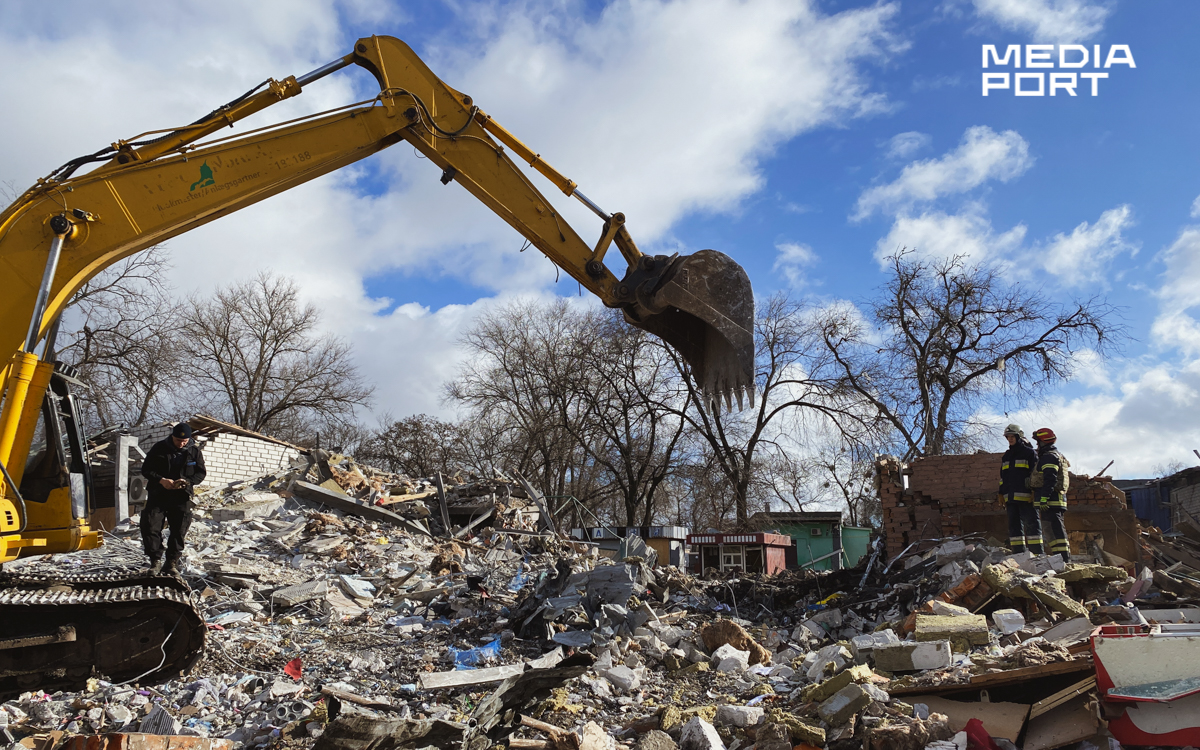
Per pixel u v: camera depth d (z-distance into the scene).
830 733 5.30
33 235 5.32
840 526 33.25
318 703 5.74
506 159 6.44
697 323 6.68
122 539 12.84
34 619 6.15
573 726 5.64
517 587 12.09
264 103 5.96
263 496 16.80
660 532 25.42
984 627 6.82
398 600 10.91
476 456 38.50
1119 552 10.57
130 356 25.98
